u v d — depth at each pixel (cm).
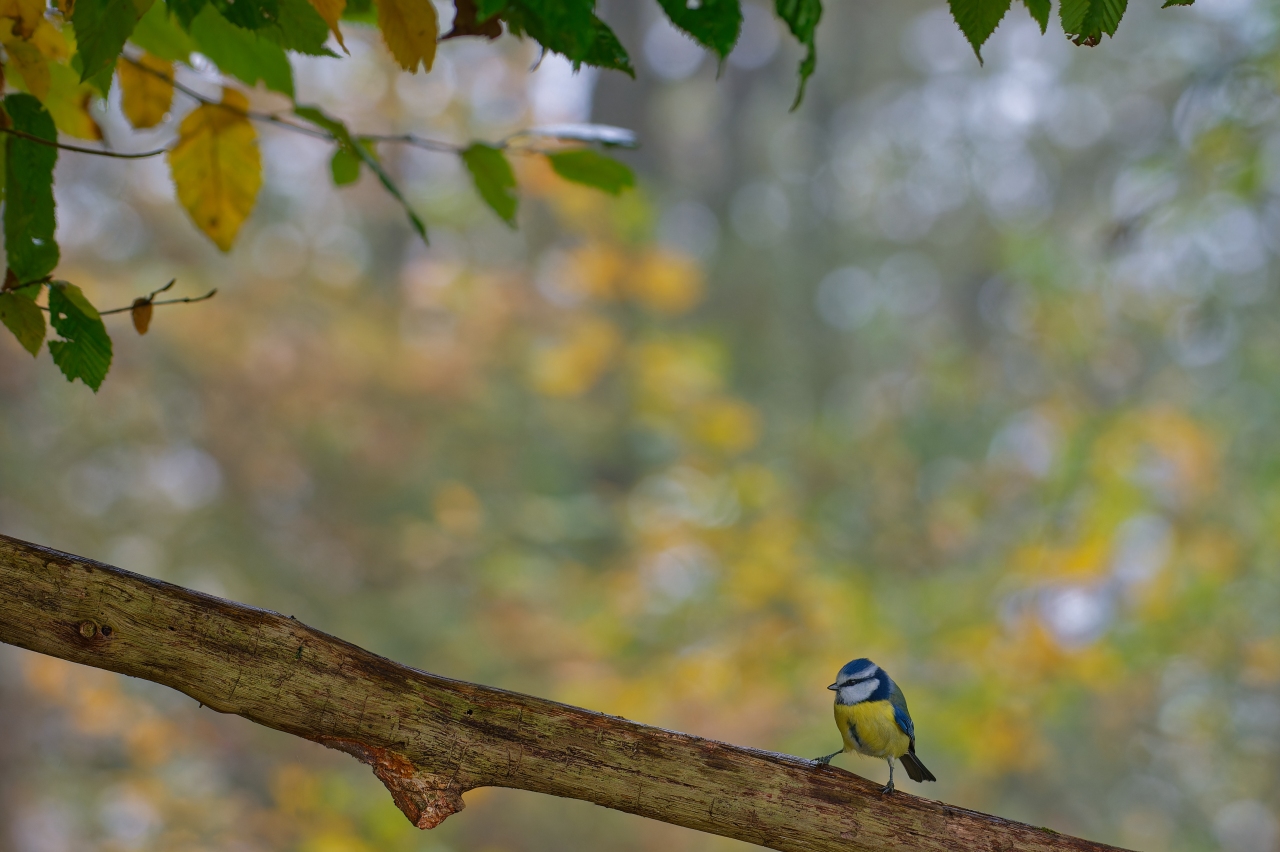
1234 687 1672
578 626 1767
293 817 1579
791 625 1562
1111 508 1477
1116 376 1838
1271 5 1105
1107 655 1438
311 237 2136
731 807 346
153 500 2039
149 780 1659
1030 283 1816
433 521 2084
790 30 235
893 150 3136
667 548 1683
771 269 2997
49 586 311
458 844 1627
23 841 1694
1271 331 1778
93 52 254
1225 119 1145
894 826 351
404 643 1967
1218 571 1492
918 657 1573
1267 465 1602
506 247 2422
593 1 218
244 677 321
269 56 338
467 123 2127
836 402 2808
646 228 2103
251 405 1972
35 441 1956
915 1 3309
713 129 3247
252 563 2006
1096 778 1916
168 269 1991
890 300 2994
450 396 2080
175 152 346
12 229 304
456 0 271
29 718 1703
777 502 1806
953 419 2169
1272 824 1833
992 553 1731
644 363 2017
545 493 2205
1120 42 2509
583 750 341
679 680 1530
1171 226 1387
